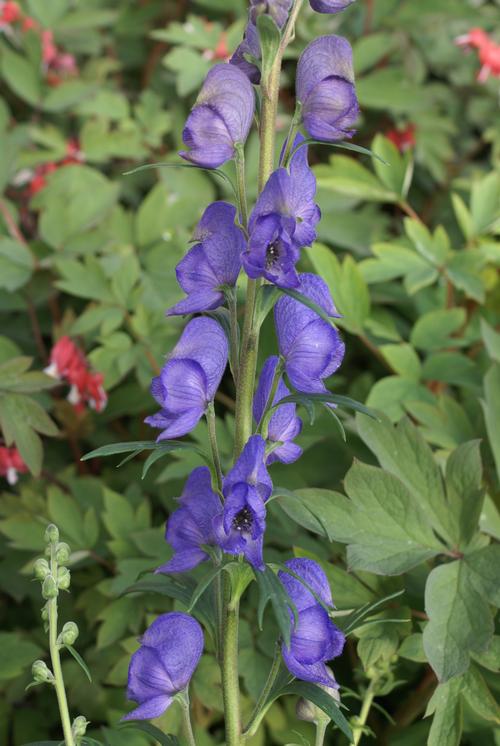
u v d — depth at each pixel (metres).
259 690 0.61
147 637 0.48
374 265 0.74
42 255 0.82
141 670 0.48
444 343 0.72
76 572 0.71
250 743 0.64
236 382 0.48
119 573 0.68
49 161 0.89
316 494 0.57
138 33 1.07
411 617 0.59
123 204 0.97
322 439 0.71
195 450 0.47
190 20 0.95
